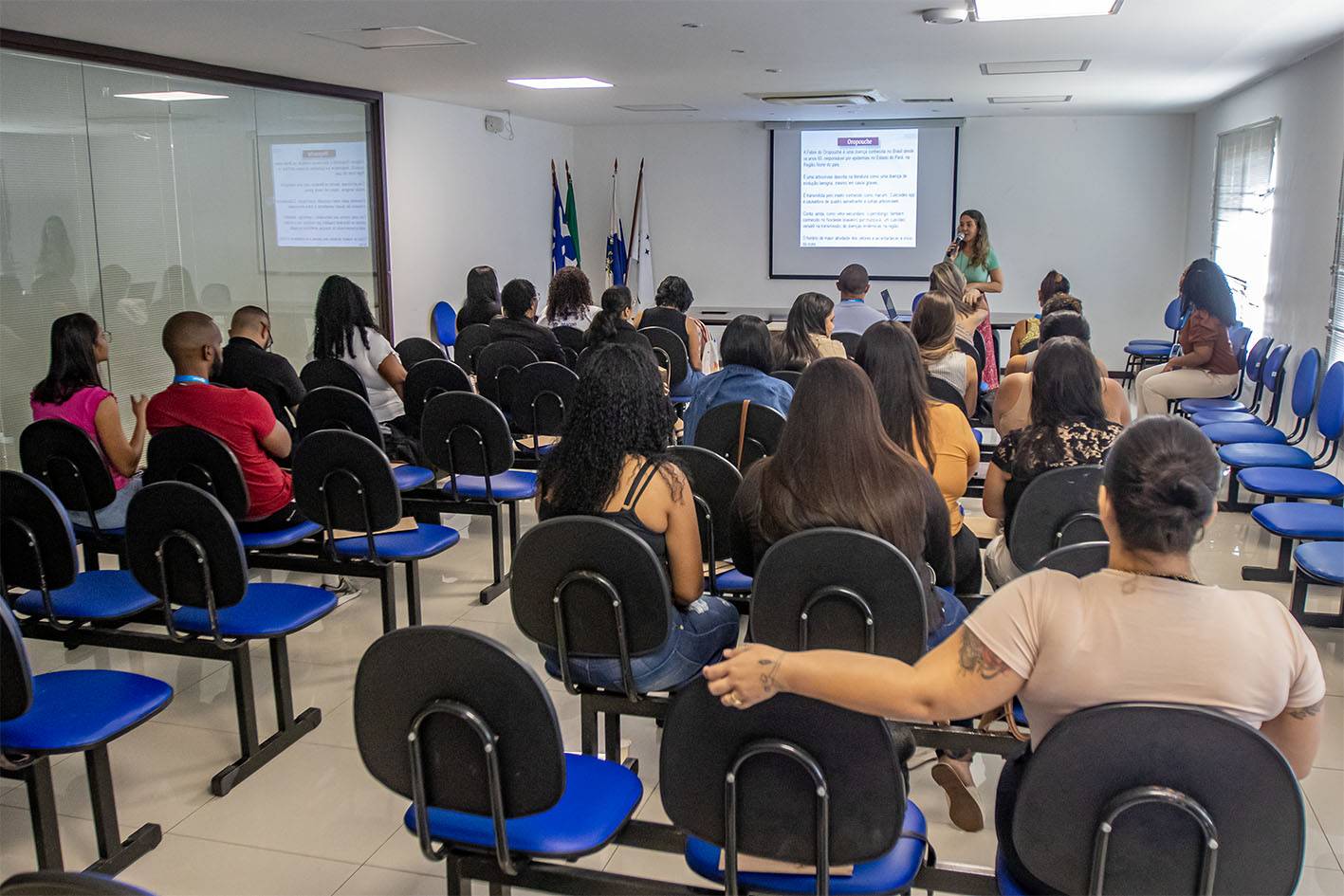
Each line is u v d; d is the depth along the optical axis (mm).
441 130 9055
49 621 2760
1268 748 1270
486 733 1578
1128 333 10641
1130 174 10359
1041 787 1364
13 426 5281
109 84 5785
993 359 6090
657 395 2227
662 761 1584
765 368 3646
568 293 6637
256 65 6512
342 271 7965
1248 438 5246
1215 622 1328
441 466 4078
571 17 4918
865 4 4621
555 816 1790
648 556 2047
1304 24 5211
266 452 3605
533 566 2141
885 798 1494
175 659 3658
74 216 5594
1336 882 2332
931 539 2252
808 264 11328
